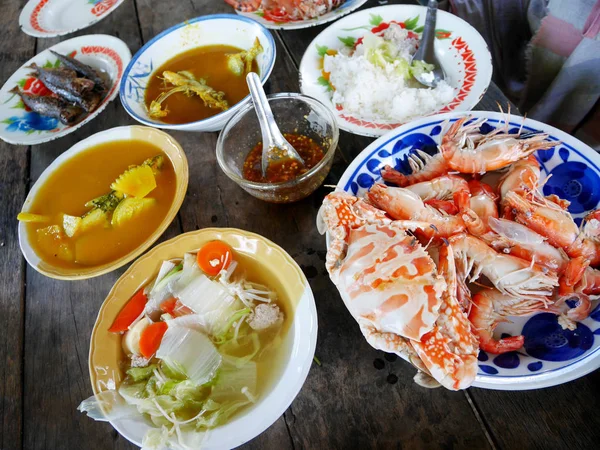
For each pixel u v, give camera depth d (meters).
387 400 0.35
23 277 0.48
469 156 0.40
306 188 0.44
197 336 0.38
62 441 0.38
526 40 0.76
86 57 0.67
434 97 0.48
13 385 0.41
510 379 0.32
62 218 0.49
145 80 0.60
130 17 0.74
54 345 0.43
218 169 0.51
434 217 0.38
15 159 0.59
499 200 0.41
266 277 0.41
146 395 0.36
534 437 0.32
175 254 0.43
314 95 0.53
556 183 0.40
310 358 0.35
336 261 0.37
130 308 0.40
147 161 0.50
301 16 0.61
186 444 0.33
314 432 0.35
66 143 0.59
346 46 0.56
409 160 0.43
